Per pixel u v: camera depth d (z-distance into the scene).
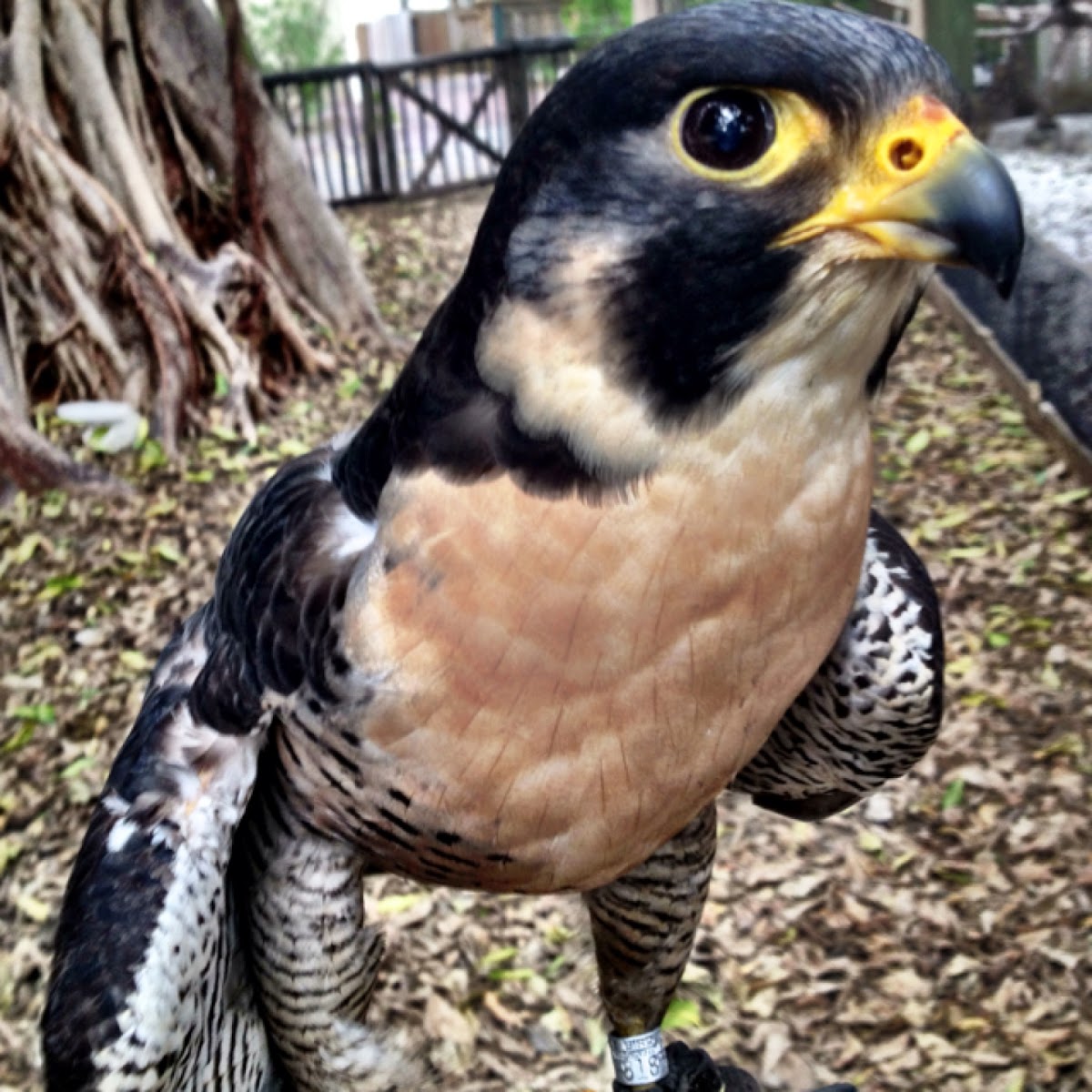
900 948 0.61
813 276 0.21
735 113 0.20
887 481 0.97
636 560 0.22
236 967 0.28
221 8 1.11
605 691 0.23
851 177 0.21
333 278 1.20
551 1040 0.56
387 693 0.23
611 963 0.35
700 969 0.60
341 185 1.97
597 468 0.22
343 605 0.24
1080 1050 0.55
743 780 0.37
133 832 0.25
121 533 0.90
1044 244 1.00
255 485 0.96
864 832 0.67
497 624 0.22
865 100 0.20
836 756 0.33
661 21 0.21
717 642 0.23
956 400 1.09
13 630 0.82
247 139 1.13
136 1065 0.23
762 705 0.25
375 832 0.26
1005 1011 0.57
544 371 0.21
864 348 0.22
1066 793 0.68
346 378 1.13
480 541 0.22
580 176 0.21
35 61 1.02
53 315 1.01
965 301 1.22
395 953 0.60
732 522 0.22
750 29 0.20
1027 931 0.61
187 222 1.13
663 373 0.21
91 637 0.81
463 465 0.22
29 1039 0.55
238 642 0.25
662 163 0.21
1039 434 1.01
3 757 0.72
